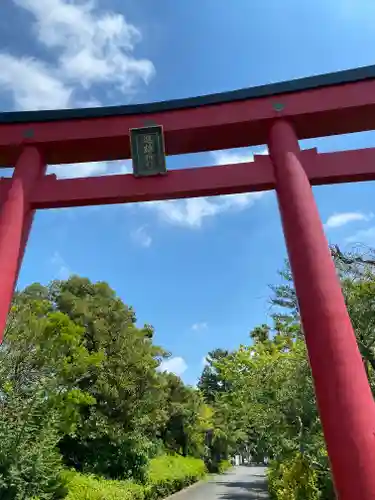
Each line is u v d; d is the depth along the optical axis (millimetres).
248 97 6090
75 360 13414
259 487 25828
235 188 5664
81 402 12961
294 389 10516
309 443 9539
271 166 5703
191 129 6094
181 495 21328
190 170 5793
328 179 5488
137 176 5777
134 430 18016
